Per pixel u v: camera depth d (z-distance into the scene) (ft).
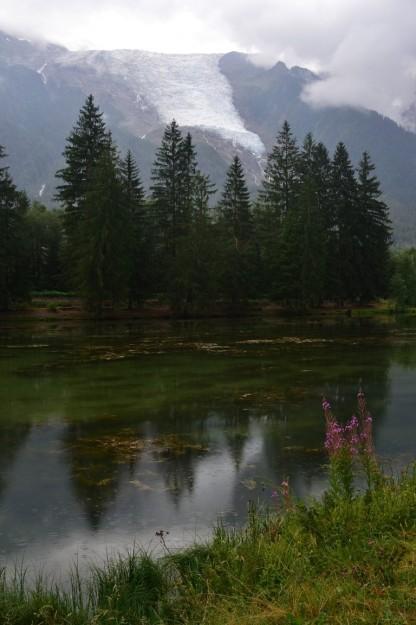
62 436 38.04
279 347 91.66
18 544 21.90
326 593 13.74
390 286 217.15
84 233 160.25
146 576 17.46
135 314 172.14
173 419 42.86
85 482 29.14
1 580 18.31
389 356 80.38
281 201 228.43
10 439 37.32
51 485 28.68
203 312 180.86
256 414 44.70
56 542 22.06
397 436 38.32
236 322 157.69
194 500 26.55
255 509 22.80
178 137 199.41
